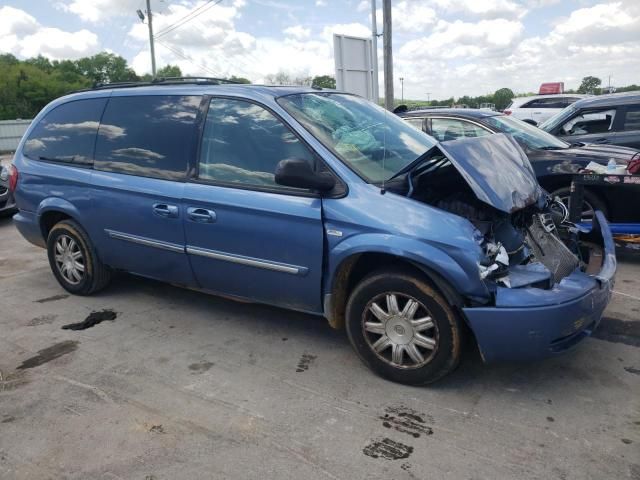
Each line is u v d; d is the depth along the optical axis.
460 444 2.87
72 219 5.03
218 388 3.50
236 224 3.81
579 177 5.20
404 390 3.42
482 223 3.44
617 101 8.13
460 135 7.29
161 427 3.10
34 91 54.62
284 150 3.72
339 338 4.19
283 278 3.74
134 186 4.36
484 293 3.07
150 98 4.48
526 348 3.10
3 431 3.10
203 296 5.15
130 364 3.85
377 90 12.77
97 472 2.74
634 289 5.01
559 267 3.45
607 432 2.94
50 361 3.93
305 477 2.66
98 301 5.08
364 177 3.48
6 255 6.96
